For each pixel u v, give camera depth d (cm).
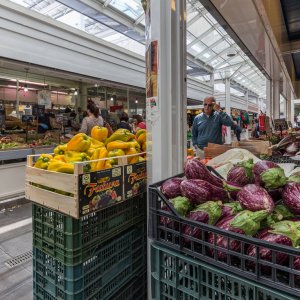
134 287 139
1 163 400
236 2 244
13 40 384
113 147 142
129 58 652
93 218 114
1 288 199
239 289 58
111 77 590
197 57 990
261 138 306
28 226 314
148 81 129
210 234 65
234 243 60
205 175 82
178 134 127
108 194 119
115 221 126
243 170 82
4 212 364
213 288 62
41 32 427
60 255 109
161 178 125
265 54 456
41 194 117
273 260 54
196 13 671
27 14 402
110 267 123
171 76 123
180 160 129
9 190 410
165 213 72
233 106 1364
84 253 110
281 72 622
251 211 66
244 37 347
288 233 59
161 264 71
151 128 129
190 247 68
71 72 487
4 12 372
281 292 53
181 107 129
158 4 121
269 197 67
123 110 755
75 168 105
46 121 608
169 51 123
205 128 333
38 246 119
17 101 575
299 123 1329
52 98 630
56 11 590
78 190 105
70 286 106
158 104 125
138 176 138
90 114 428
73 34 489
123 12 601
